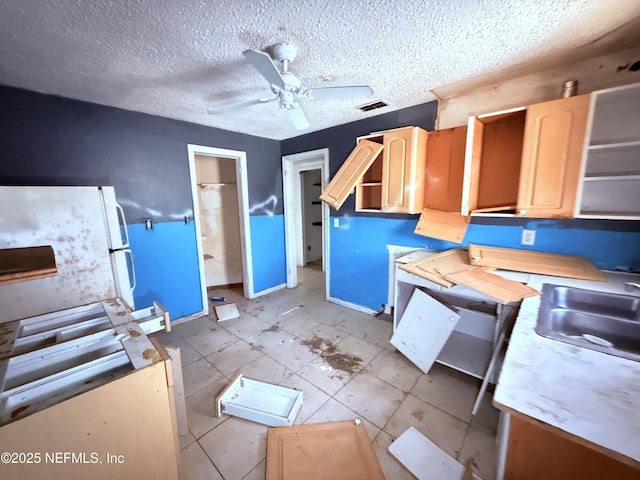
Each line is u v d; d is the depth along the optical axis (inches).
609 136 61.9
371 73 69.3
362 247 119.8
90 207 73.6
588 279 61.6
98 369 40.4
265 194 143.4
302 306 132.5
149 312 63.8
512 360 36.2
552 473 31.8
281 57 55.6
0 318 63.4
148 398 39.7
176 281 113.2
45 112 78.3
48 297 69.1
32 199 65.0
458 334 88.5
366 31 50.9
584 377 32.5
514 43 55.8
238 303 137.1
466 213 73.5
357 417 64.0
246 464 53.4
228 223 163.3
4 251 26.1
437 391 72.7
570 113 56.5
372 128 106.5
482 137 76.9
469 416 64.2
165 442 42.3
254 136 134.5
